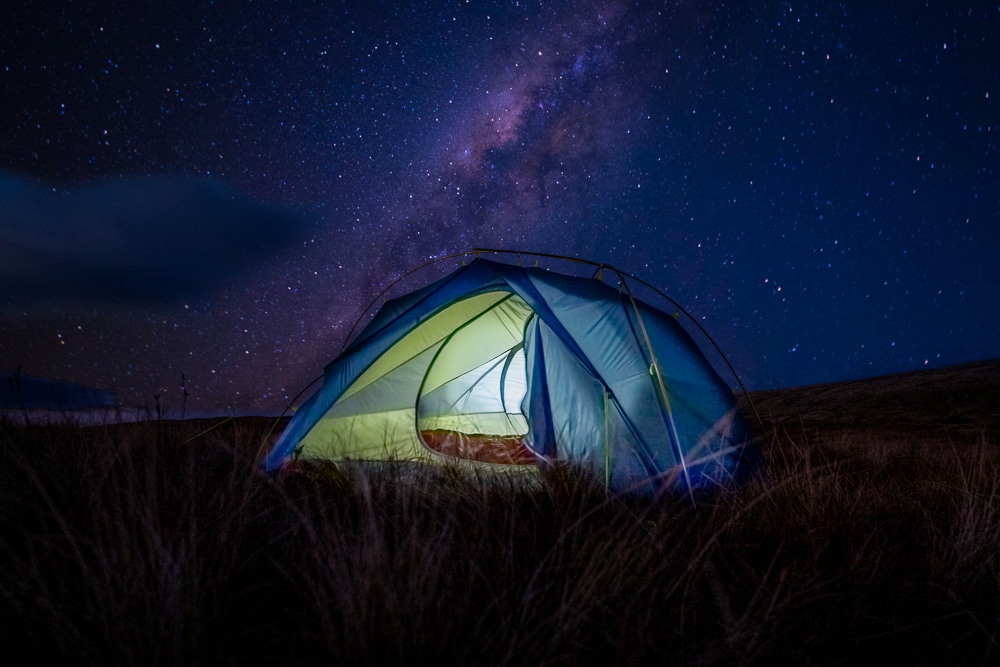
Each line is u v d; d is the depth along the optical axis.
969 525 2.38
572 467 3.18
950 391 9.00
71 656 1.41
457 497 2.61
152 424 3.71
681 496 3.02
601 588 1.78
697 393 3.67
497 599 1.68
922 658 1.75
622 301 3.82
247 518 2.11
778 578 2.05
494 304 4.29
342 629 1.59
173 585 1.55
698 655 1.63
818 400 10.06
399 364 4.11
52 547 1.84
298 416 3.94
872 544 2.36
